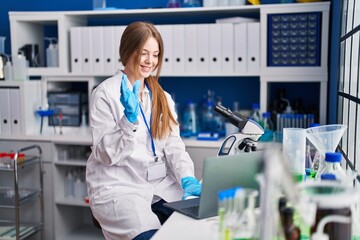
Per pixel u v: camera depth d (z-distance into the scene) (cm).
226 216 106
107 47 313
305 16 279
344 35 225
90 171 204
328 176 119
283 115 288
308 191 99
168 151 215
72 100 333
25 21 332
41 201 311
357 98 177
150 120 210
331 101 269
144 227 186
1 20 363
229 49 294
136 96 180
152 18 338
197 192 177
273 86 321
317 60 281
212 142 283
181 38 301
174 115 224
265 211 91
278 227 103
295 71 284
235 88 330
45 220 315
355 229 114
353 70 194
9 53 363
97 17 341
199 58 300
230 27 292
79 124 334
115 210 192
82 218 353
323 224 99
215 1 302
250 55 291
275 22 285
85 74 319
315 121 301
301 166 158
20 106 312
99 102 197
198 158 287
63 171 320
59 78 326
